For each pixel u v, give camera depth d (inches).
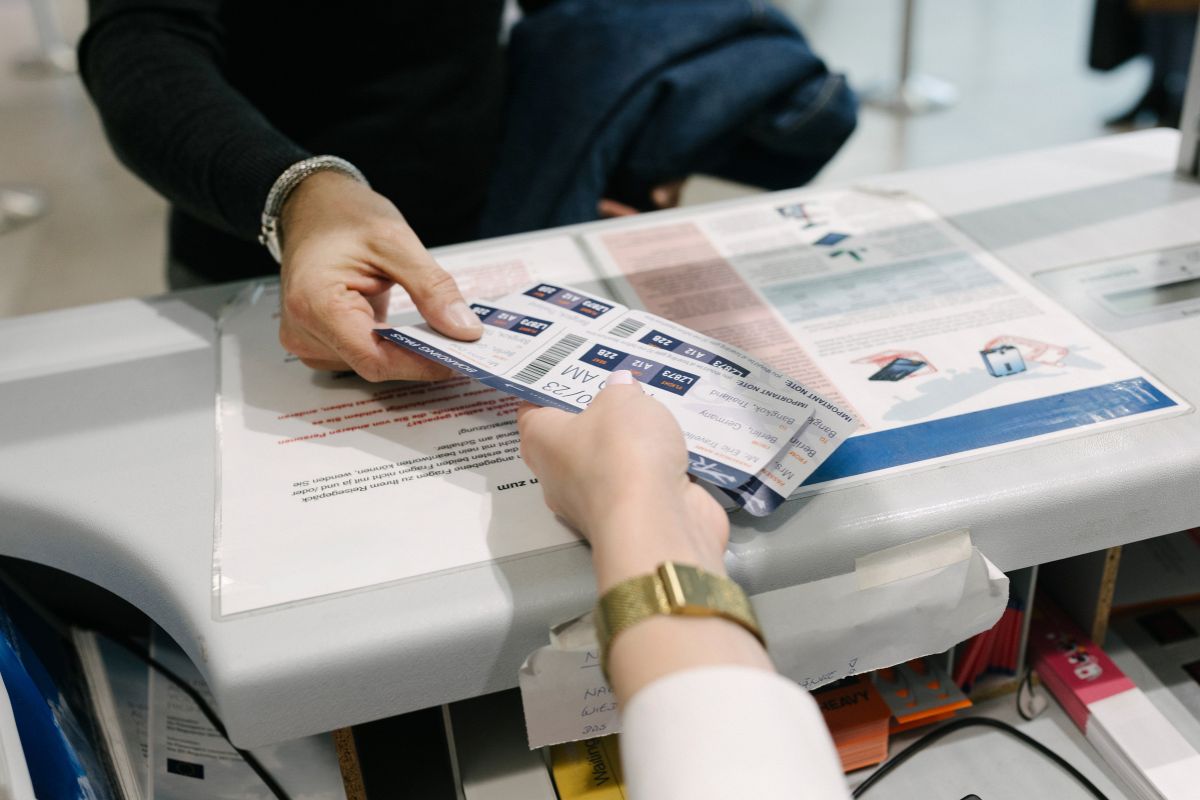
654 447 19.7
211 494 24.7
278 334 31.4
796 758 15.1
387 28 44.9
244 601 21.5
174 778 27.5
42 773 22.9
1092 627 28.5
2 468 26.1
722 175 57.5
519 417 23.5
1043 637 28.9
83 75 39.7
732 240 35.2
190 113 34.1
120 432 27.2
